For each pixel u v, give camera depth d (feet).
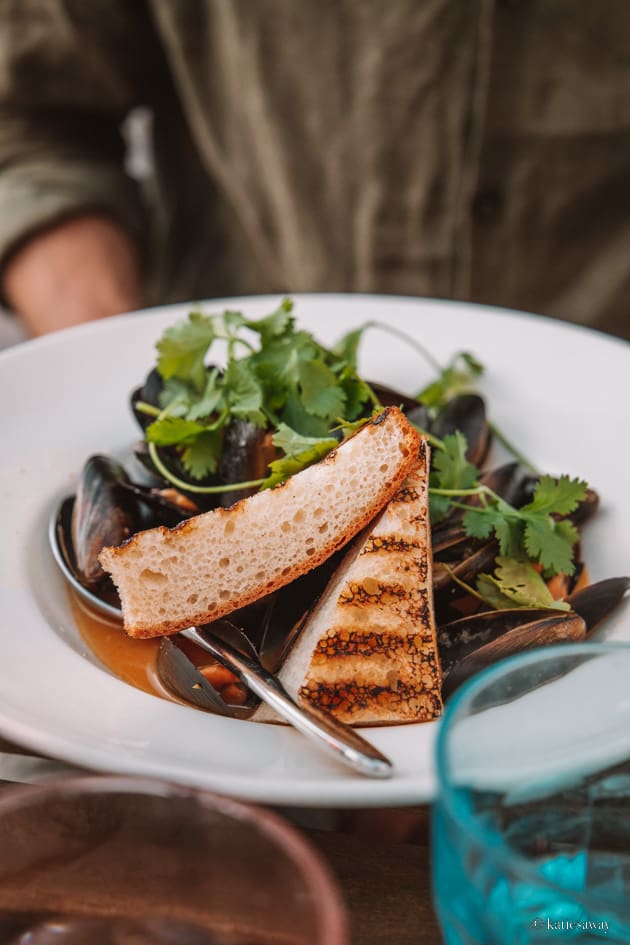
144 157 5.16
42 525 1.81
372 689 1.34
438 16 2.79
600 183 2.93
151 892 0.95
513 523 1.63
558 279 3.07
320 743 1.25
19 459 1.90
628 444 1.94
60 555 1.73
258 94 3.06
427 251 3.09
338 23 2.90
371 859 1.16
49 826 0.95
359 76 2.93
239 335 2.19
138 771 1.19
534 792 1.02
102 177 3.30
